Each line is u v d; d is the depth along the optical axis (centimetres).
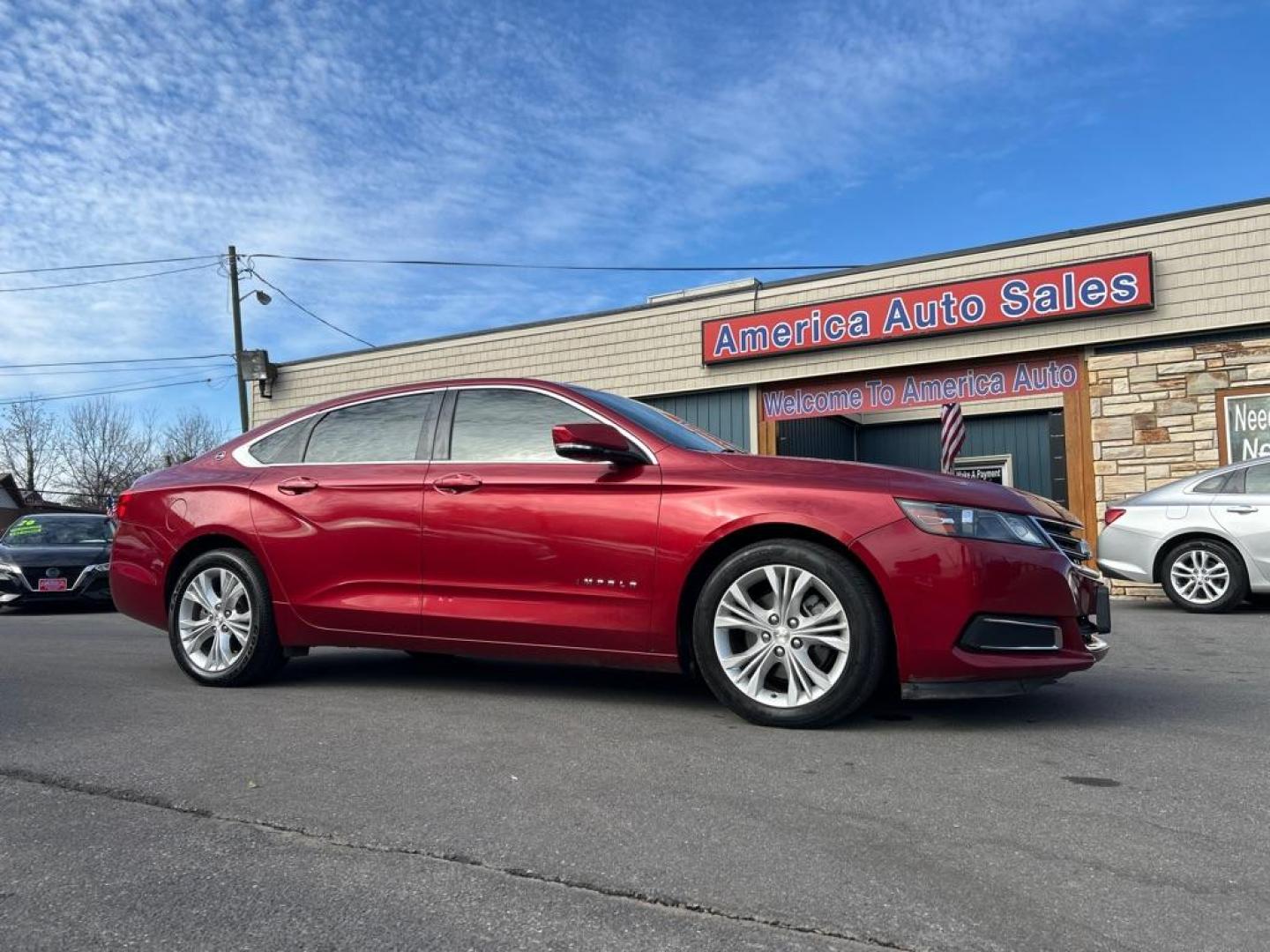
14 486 4303
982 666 370
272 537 491
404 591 463
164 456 5028
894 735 382
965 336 1202
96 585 1106
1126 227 1115
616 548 418
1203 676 524
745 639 409
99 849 272
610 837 272
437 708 441
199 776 336
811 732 388
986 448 1661
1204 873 245
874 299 1254
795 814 289
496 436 468
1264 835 271
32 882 251
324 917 229
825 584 383
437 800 306
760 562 393
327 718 421
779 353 1325
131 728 407
